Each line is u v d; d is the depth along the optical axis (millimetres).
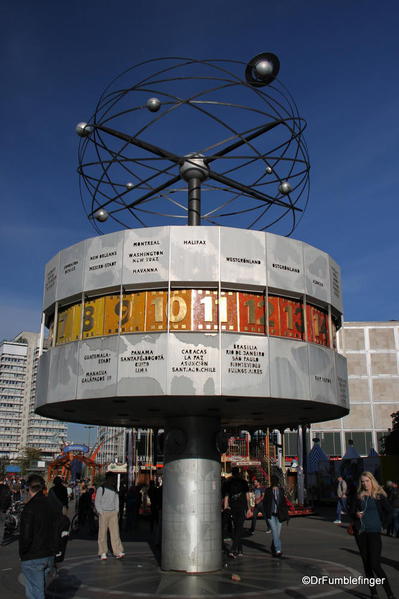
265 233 11648
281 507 13141
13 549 15727
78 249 12070
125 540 17172
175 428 12414
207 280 10969
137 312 11047
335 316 13469
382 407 52594
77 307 11867
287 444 52312
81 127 13016
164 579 10258
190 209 13594
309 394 11289
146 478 34188
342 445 52250
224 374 10477
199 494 11633
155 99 12102
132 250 11297
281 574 10750
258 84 12875
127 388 10516
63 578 10320
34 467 129500
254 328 11125
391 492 17953
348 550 14352
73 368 11312
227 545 14992
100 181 13961
